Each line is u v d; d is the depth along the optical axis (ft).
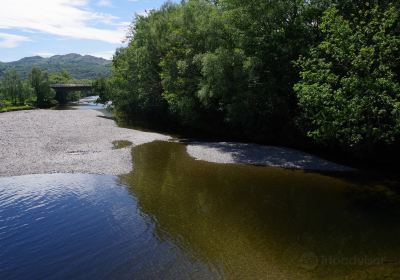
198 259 42.75
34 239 47.85
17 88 333.83
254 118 114.62
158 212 57.62
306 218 55.21
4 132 132.26
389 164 86.53
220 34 113.09
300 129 100.78
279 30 104.47
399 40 69.21
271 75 106.83
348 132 74.54
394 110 64.49
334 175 79.00
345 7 90.43
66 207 59.62
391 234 49.65
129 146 111.86
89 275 39.14
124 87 187.83
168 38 142.41
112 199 63.52
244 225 52.70
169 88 136.56
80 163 87.51
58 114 219.20
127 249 45.11
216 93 113.19
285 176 78.54
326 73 76.07
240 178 77.05
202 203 61.72
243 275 39.42
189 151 104.58
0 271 39.81
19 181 73.51
